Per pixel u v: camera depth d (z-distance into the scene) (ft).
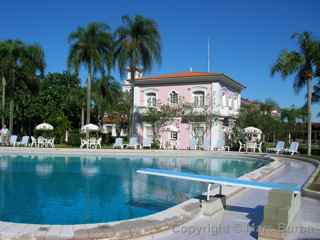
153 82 124.77
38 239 16.97
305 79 92.12
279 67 90.94
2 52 110.93
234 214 24.30
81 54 110.11
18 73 116.16
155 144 108.17
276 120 144.46
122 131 183.62
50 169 55.93
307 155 79.20
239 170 59.52
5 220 25.35
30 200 32.09
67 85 169.37
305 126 169.99
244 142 110.11
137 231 18.66
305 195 30.35
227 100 124.98
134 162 69.72
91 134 128.98
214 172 56.39
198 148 112.88
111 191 36.99
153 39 109.29
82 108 153.38
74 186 39.99
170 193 35.91
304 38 90.89
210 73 118.73
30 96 148.46
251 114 121.39
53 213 27.32
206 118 110.32
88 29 110.63
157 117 112.47
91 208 29.04
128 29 109.40
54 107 152.25
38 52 116.26
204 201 24.63
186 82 119.85
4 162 65.41
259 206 26.86
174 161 73.67
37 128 107.76
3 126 122.01
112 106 162.09
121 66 107.76
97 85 152.05
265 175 43.65
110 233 17.84
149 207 29.60
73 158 74.43
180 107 114.42
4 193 35.45
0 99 139.95
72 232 17.66
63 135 123.34
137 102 127.75
